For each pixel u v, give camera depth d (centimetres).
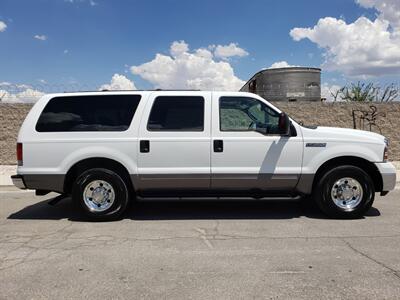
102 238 598
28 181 692
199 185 691
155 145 681
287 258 500
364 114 1416
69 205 845
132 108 694
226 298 391
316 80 1802
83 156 683
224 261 493
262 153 683
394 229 631
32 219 725
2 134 1389
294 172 683
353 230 626
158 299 391
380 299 385
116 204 694
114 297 396
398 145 1416
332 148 683
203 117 689
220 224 671
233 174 683
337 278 436
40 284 430
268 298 389
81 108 698
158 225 670
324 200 692
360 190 689
